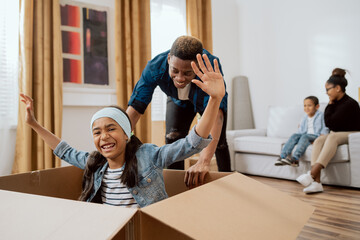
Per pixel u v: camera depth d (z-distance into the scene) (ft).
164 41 10.90
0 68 7.44
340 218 5.46
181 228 1.51
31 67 7.40
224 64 13.33
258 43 13.20
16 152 7.33
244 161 10.42
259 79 13.19
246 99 13.33
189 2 11.00
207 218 1.70
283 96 12.33
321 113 9.13
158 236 1.68
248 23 13.60
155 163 3.21
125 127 3.28
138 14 9.73
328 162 7.91
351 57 10.29
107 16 9.25
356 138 7.61
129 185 3.12
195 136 2.64
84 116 8.75
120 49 9.05
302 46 11.68
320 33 11.11
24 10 7.26
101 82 9.06
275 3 12.52
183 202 1.77
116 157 3.31
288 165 9.07
